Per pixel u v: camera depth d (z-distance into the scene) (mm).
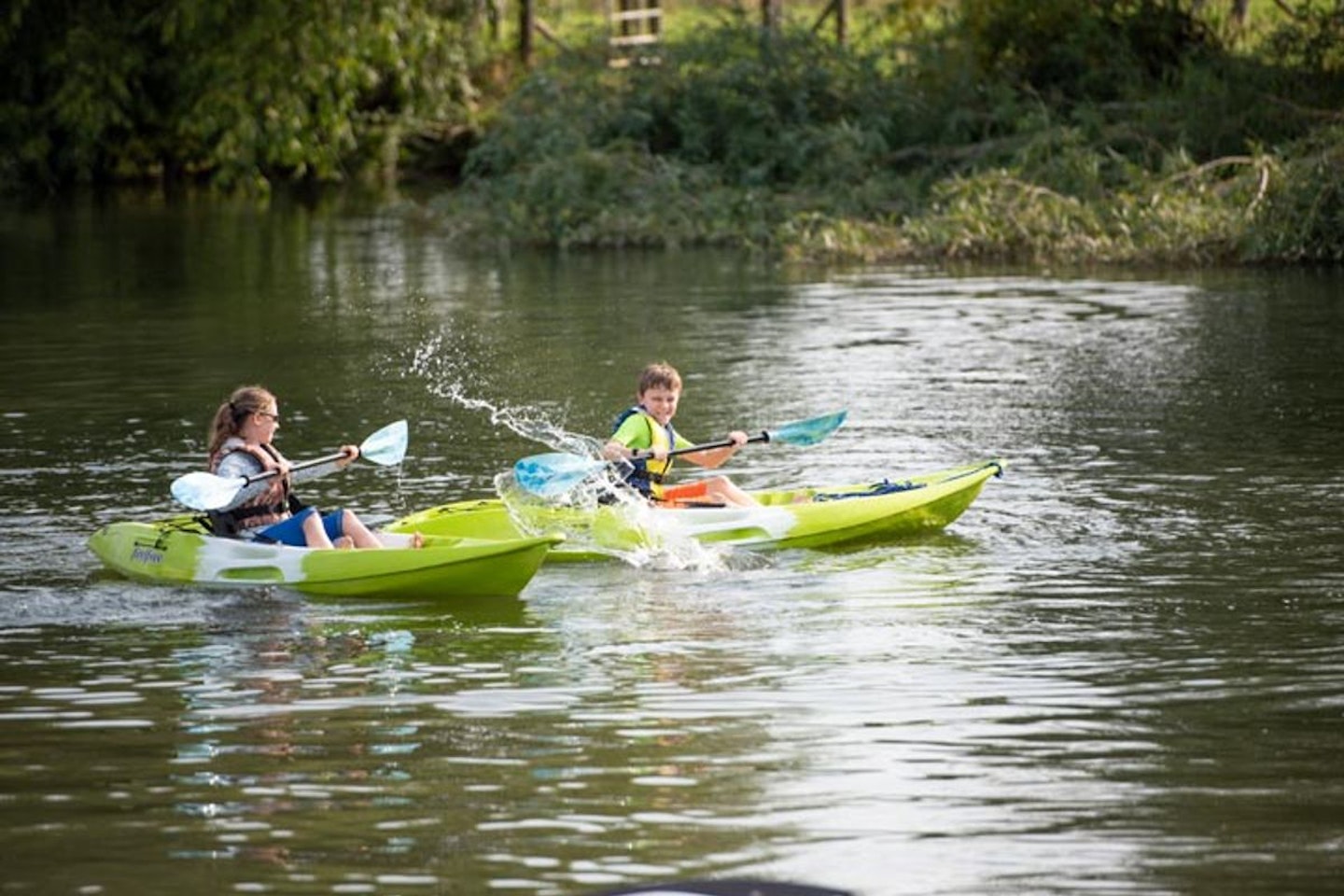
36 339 36969
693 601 18844
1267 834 12547
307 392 31031
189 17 62594
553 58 62781
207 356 34812
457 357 34406
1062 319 38375
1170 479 23922
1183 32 59125
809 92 59188
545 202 55000
